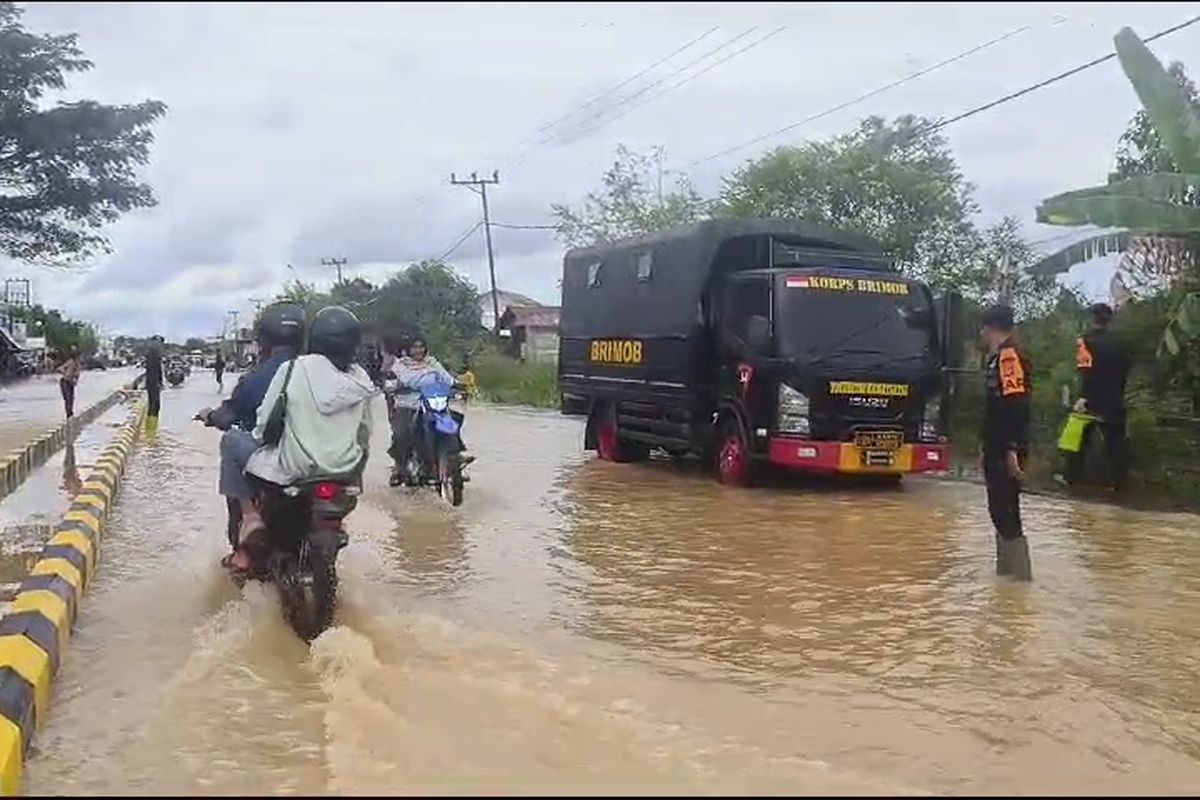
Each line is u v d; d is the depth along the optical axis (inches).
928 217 958.4
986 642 250.5
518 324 2167.8
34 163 887.7
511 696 207.5
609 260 635.5
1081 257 430.6
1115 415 480.7
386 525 404.2
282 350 301.7
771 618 270.2
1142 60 434.9
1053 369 581.9
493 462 641.6
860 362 482.3
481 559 340.8
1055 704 208.4
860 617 272.1
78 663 228.8
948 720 199.6
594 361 650.2
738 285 510.6
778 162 1016.9
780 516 429.1
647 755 179.2
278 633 249.9
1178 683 222.4
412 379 485.1
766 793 163.6
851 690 215.9
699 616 271.6
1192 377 495.2
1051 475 525.7
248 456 277.3
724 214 1046.4
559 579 312.3
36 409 1119.0
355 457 256.8
